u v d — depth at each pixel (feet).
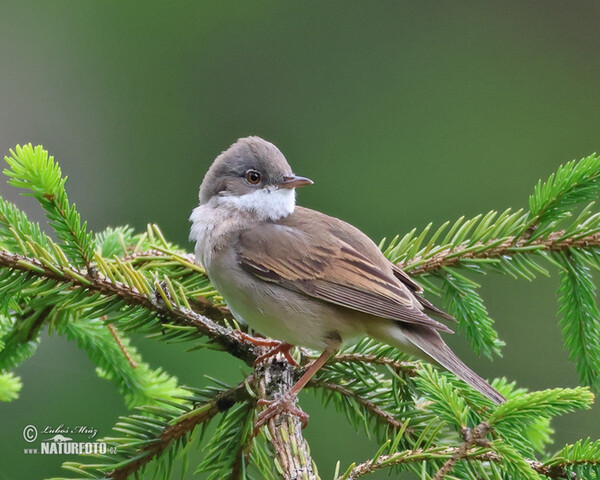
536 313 53.57
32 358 38.45
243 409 25.32
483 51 68.49
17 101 63.10
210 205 32.73
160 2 65.00
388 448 25.85
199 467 24.70
